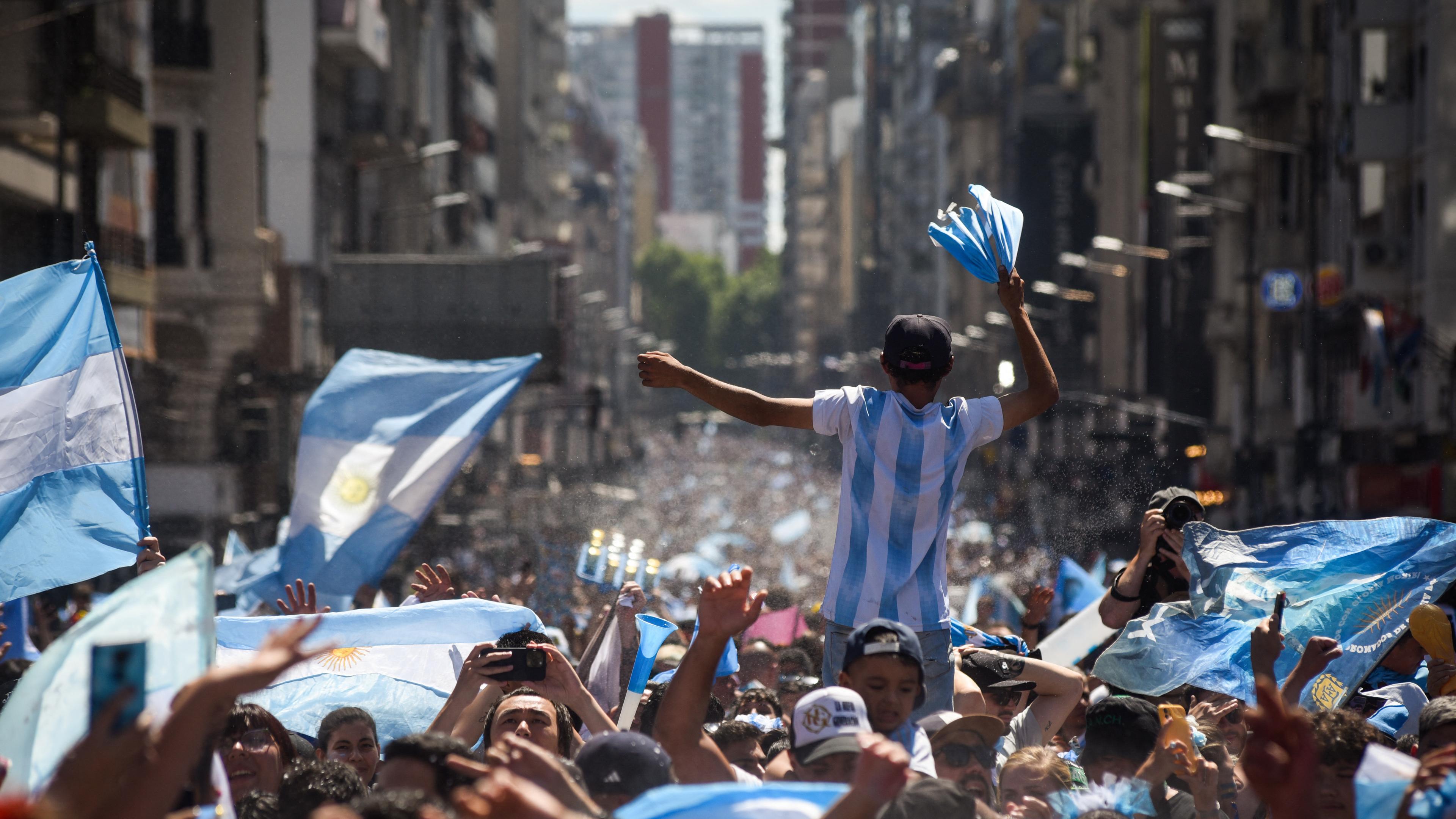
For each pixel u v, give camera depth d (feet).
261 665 24.23
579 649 76.48
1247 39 332.39
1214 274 369.71
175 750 23.66
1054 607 83.20
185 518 234.17
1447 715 34.22
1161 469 336.49
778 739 43.04
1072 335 469.98
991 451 435.12
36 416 50.39
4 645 50.14
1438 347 237.25
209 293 264.11
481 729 38.55
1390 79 259.60
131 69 220.02
